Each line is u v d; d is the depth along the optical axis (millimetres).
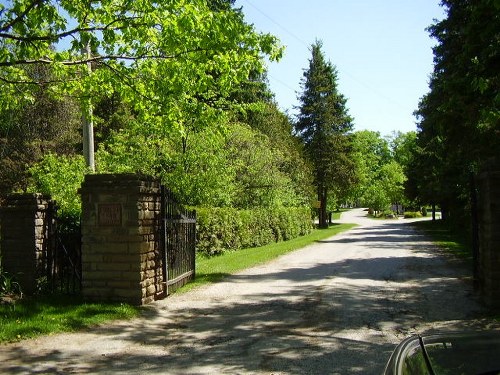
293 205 37031
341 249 21656
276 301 9469
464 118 13461
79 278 9367
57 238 9672
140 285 8758
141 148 19844
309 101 52750
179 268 11016
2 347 6316
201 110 10570
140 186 8742
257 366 5668
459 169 23297
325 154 51406
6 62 8625
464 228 25344
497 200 8477
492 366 2375
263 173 29094
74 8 8734
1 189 28031
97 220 8875
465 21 14523
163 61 9219
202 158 19906
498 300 8469
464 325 7406
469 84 10781
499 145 13719
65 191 15625
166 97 9688
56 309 8047
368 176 98562
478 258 9914
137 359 5977
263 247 23375
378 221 66750
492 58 10102
